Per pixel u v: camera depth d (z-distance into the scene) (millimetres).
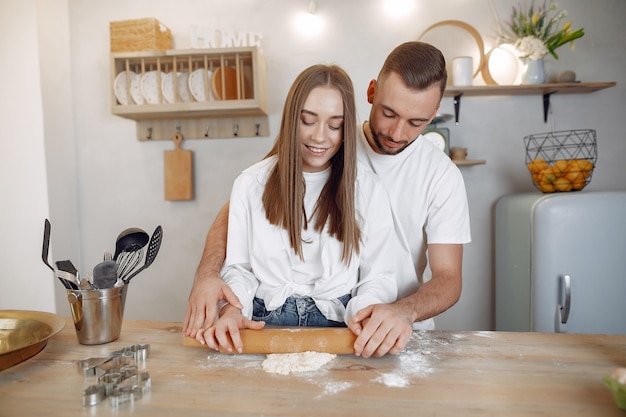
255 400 776
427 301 1152
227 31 2463
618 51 2564
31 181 2533
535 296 2117
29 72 2496
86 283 1082
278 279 1232
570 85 2385
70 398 799
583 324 2092
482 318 2676
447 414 718
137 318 2840
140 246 1158
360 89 2643
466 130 2633
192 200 2777
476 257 2668
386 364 922
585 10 2555
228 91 2514
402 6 2604
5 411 753
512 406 742
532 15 2461
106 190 2820
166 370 912
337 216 1189
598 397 770
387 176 1457
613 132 2586
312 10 2574
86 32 2779
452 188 1429
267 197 1218
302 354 953
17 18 2486
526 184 2625
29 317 1142
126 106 2445
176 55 2426
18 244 2551
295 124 1113
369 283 1218
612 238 2078
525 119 2607
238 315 1062
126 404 770
